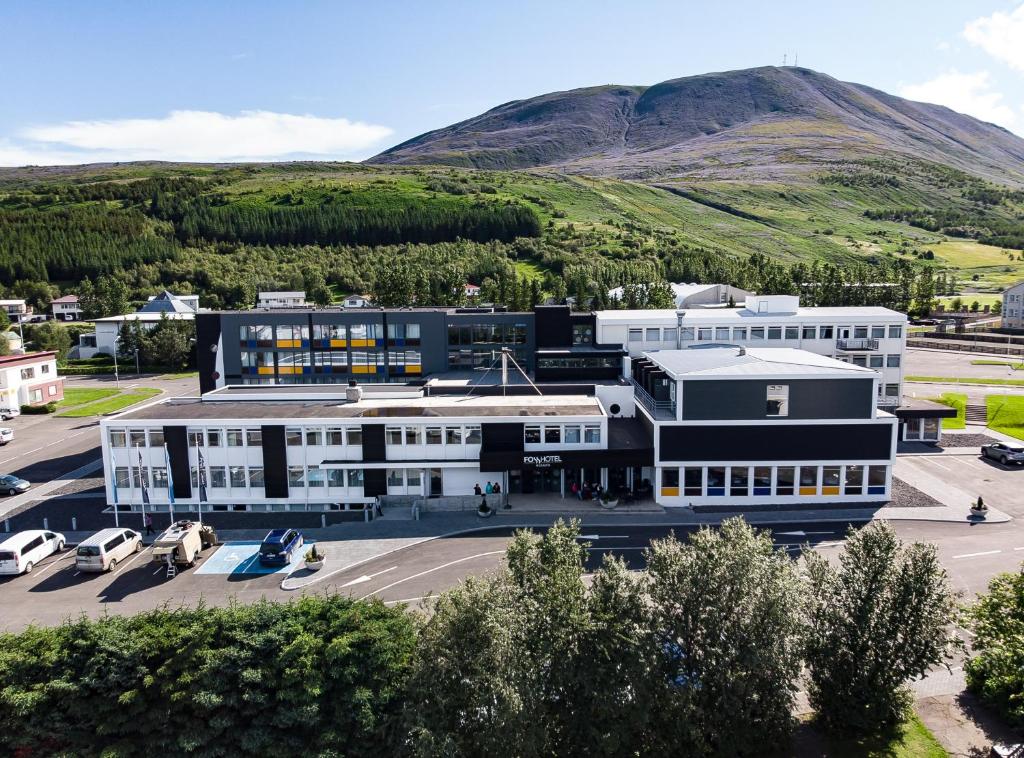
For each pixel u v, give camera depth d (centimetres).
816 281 15712
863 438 5775
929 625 2917
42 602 4356
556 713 2772
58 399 10994
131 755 2744
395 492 5956
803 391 5716
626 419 6881
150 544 5275
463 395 6944
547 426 5888
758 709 2861
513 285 15025
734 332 7981
